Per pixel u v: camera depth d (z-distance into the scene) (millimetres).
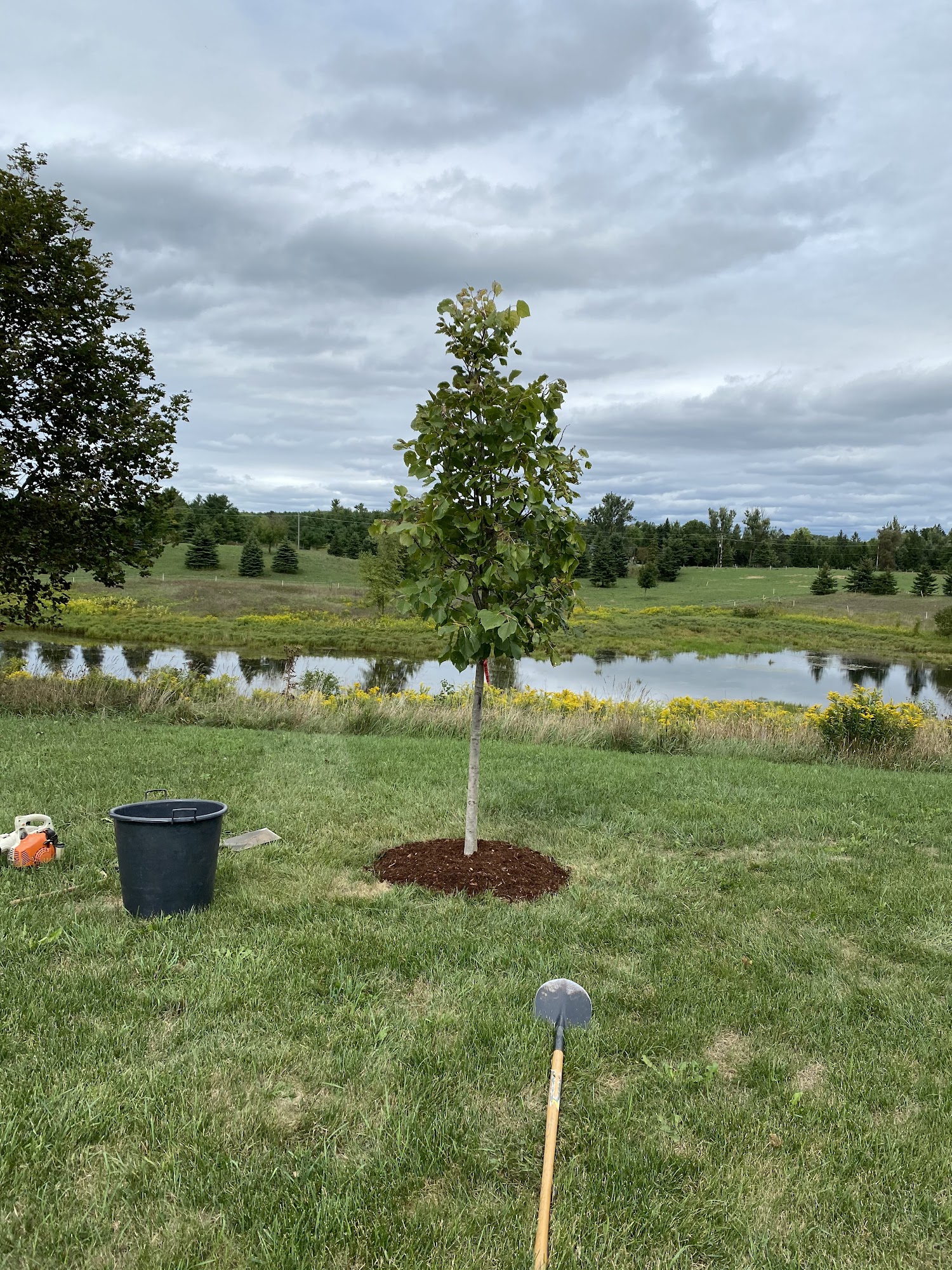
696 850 6188
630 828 6695
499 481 5133
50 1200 2344
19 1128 2619
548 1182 2035
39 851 5059
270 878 5090
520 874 5246
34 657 29812
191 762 8461
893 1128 2859
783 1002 3729
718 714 14406
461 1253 2217
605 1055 3270
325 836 6039
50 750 8781
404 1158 2574
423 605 5023
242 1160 2541
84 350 13539
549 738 12742
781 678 32969
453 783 8078
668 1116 2900
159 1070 2961
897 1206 2504
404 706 13844
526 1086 3025
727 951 4289
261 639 41062
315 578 75688
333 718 13070
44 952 3873
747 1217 2420
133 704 13336
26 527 13602
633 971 3986
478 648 5070
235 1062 3041
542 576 5383
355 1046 3189
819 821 7078
